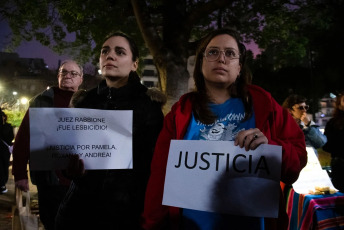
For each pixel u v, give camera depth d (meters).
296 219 2.98
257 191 1.37
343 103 3.03
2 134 5.73
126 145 1.77
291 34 10.57
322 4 9.34
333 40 23.25
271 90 26.92
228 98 1.65
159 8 7.64
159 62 7.21
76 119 1.72
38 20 8.87
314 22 9.69
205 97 1.64
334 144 3.01
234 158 1.43
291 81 26.75
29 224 2.76
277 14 9.26
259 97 1.57
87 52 11.23
